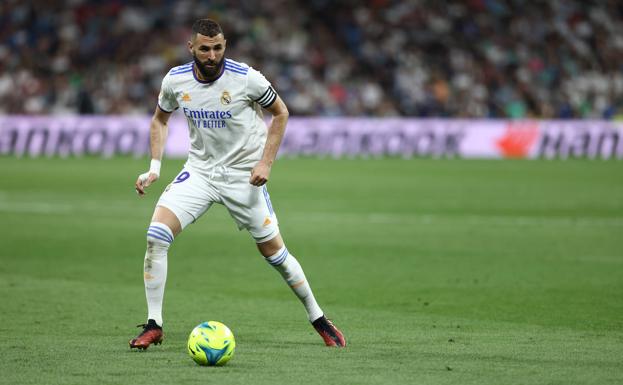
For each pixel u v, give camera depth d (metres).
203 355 19.00
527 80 124.62
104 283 31.34
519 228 47.53
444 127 111.31
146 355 20.25
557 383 17.75
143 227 47.34
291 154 109.25
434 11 129.62
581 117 122.75
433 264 35.84
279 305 27.55
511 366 19.23
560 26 131.12
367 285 31.25
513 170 89.25
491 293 29.58
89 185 70.62
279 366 19.12
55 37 119.06
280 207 57.41
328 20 126.56
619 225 48.91
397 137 110.81
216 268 34.88
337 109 117.81
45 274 33.12
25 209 55.16
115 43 119.25
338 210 55.88
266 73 119.06
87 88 113.44
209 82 21.38
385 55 123.56
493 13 130.88
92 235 44.09
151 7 123.44
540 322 24.89
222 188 21.83
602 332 23.45
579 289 30.28
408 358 20.06
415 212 54.97
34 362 19.42
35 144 105.75
